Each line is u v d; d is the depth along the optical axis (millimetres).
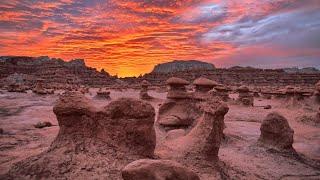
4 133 16469
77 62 139000
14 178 8242
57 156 9000
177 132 14695
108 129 9852
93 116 9961
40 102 39062
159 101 41938
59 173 8367
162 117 21000
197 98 21203
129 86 100812
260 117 27266
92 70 128000
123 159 9281
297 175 11336
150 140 9984
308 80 107812
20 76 111000
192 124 19750
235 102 38906
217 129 11086
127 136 9766
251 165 12094
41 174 8320
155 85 105250
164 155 10664
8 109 29609
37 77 113438
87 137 9766
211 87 22016
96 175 8422
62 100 9969
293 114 29516
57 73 109938
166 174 5949
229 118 26438
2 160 10508
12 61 144500
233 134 18359
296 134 19844
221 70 119812
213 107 11164
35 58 151875
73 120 9906
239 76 114312
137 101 9977
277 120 14703
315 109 32312
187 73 121875
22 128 18266
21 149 12516
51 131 17047
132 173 5676
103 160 9047
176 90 21516
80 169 8586
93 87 108000
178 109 20922
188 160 10484
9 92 60219
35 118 23266
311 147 16141
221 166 10922
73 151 9266
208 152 10781
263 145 14836
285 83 106625
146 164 5867
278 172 11516
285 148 14172
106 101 42844
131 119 9797
